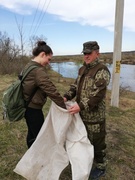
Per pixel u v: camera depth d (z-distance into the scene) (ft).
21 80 8.05
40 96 8.19
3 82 31.78
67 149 7.96
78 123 8.02
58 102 7.75
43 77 7.66
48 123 8.12
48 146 8.09
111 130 14.49
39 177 7.80
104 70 7.80
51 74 58.44
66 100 9.05
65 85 35.58
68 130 8.16
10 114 8.10
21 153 10.91
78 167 7.47
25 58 53.11
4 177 9.05
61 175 9.43
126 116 18.04
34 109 8.28
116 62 19.17
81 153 7.64
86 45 7.89
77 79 9.00
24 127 13.98
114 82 19.74
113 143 12.60
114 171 10.05
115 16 18.12
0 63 46.39
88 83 8.00
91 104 7.68
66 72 79.05
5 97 8.04
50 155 8.04
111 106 20.22
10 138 12.34
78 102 8.53
